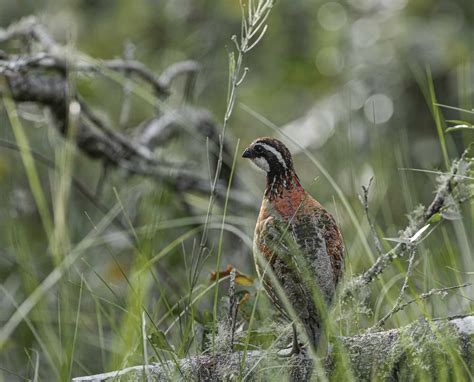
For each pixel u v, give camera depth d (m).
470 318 8.62
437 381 8.34
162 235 13.38
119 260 14.05
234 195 14.02
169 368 8.91
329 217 9.83
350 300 9.64
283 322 9.95
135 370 8.94
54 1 17.56
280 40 18.33
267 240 9.52
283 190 10.31
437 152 16.42
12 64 11.63
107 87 16.34
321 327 8.57
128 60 13.56
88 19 17.55
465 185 9.98
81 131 12.88
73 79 11.90
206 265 13.64
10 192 14.66
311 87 18.34
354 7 18.64
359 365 8.55
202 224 13.08
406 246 9.62
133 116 16.56
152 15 17.78
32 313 11.55
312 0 18.42
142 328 9.11
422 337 8.48
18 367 12.54
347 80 17.81
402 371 8.47
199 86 16.81
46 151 15.81
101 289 13.51
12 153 15.73
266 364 8.73
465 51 16.98
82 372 11.88
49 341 10.37
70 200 14.71
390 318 10.23
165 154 13.64
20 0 17.48
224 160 14.04
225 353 9.05
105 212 13.55
